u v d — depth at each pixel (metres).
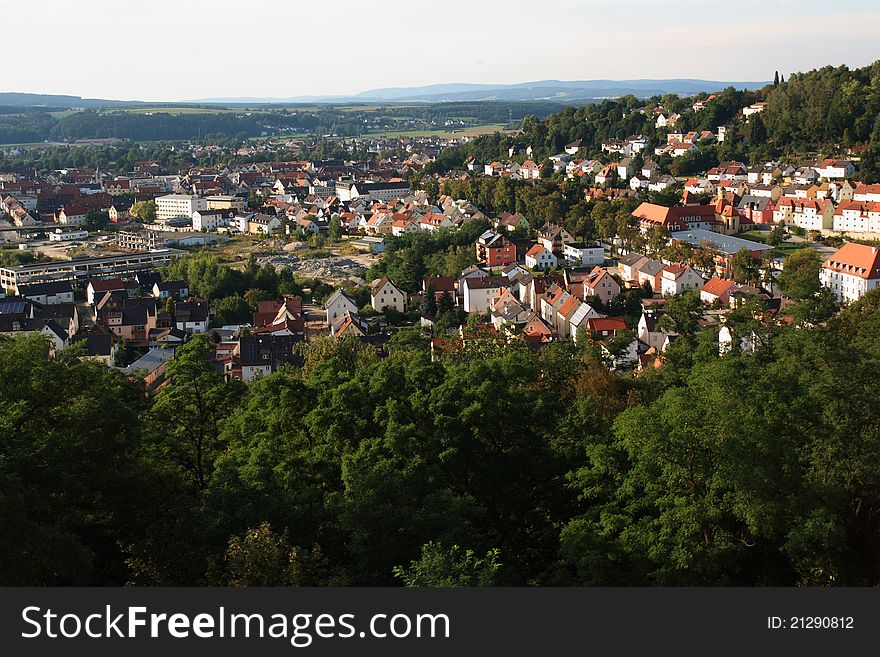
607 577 60.62
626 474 68.06
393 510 60.72
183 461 80.56
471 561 57.19
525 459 76.81
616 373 121.25
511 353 107.44
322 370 92.44
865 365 81.12
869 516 74.12
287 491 66.81
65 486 59.00
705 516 61.00
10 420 60.84
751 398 69.31
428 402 77.00
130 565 58.25
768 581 64.81
